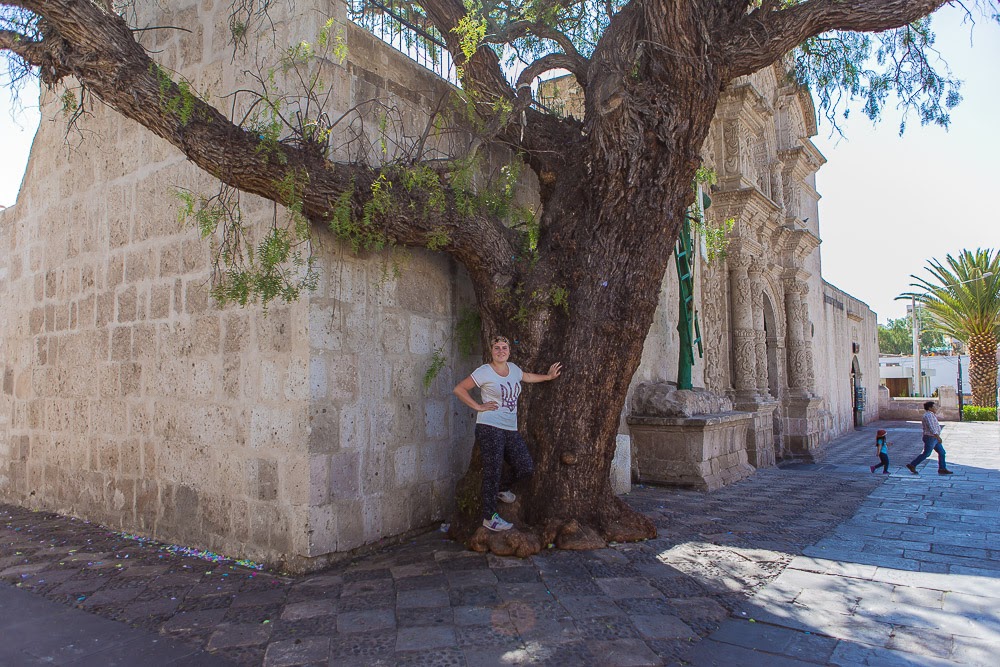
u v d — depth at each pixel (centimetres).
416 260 586
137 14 629
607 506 558
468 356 645
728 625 373
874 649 340
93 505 646
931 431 1079
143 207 614
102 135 665
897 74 646
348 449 503
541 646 338
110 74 439
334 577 456
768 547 543
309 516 468
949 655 332
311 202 458
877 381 2988
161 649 343
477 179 651
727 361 1220
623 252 548
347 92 529
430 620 374
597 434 548
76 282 688
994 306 2661
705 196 1161
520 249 581
